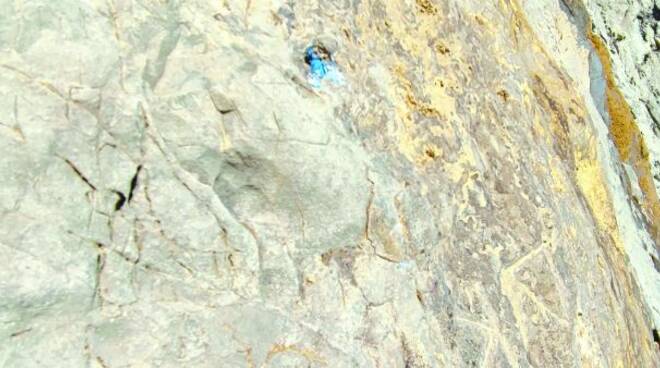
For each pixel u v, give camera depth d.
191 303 3.33
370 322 4.03
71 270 2.98
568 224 6.53
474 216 5.22
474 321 4.77
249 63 3.84
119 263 3.15
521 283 5.42
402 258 4.38
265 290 3.63
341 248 4.05
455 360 4.46
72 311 2.96
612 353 6.29
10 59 2.99
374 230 4.26
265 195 3.74
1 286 2.79
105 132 3.21
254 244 3.64
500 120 6.23
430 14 5.82
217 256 3.49
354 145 4.28
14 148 2.93
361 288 4.07
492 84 6.43
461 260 4.93
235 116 3.67
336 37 4.55
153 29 3.48
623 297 7.36
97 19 3.27
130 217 3.23
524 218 5.77
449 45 5.93
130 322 3.12
